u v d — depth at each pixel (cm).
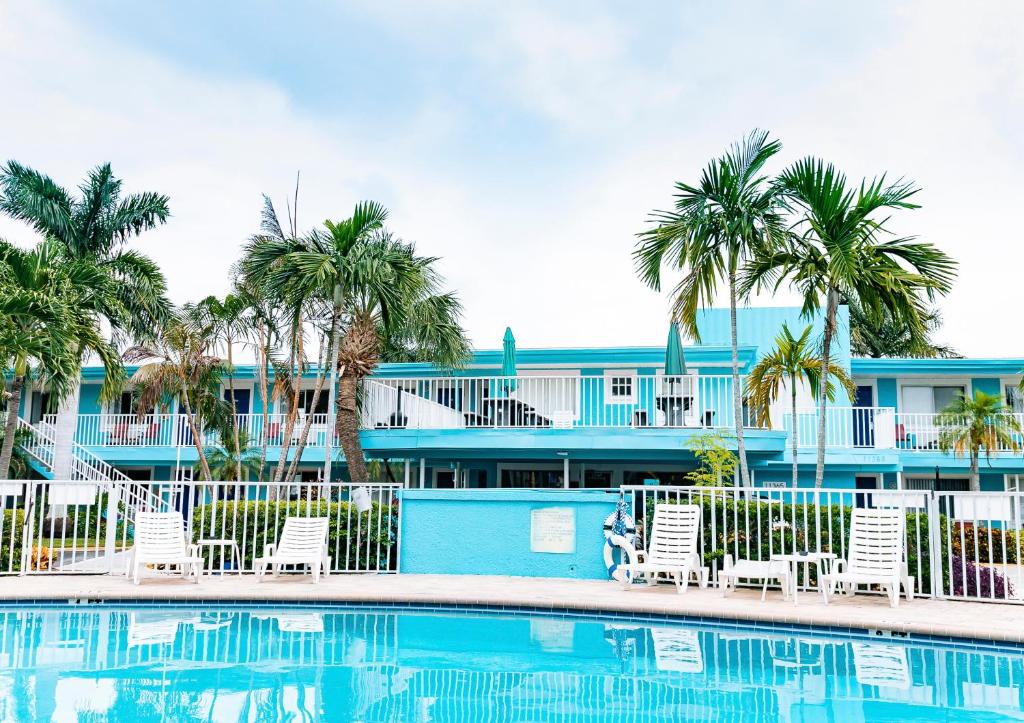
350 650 856
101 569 1322
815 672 773
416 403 1791
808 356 1530
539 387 2188
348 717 621
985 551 1348
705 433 1652
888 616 967
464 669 779
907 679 747
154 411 2488
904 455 2231
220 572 1294
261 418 2394
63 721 596
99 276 1905
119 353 2002
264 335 2055
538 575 1323
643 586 1212
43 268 1719
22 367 1570
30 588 1151
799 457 1998
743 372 2153
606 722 612
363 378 1800
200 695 675
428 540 1366
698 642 909
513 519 1345
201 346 2036
